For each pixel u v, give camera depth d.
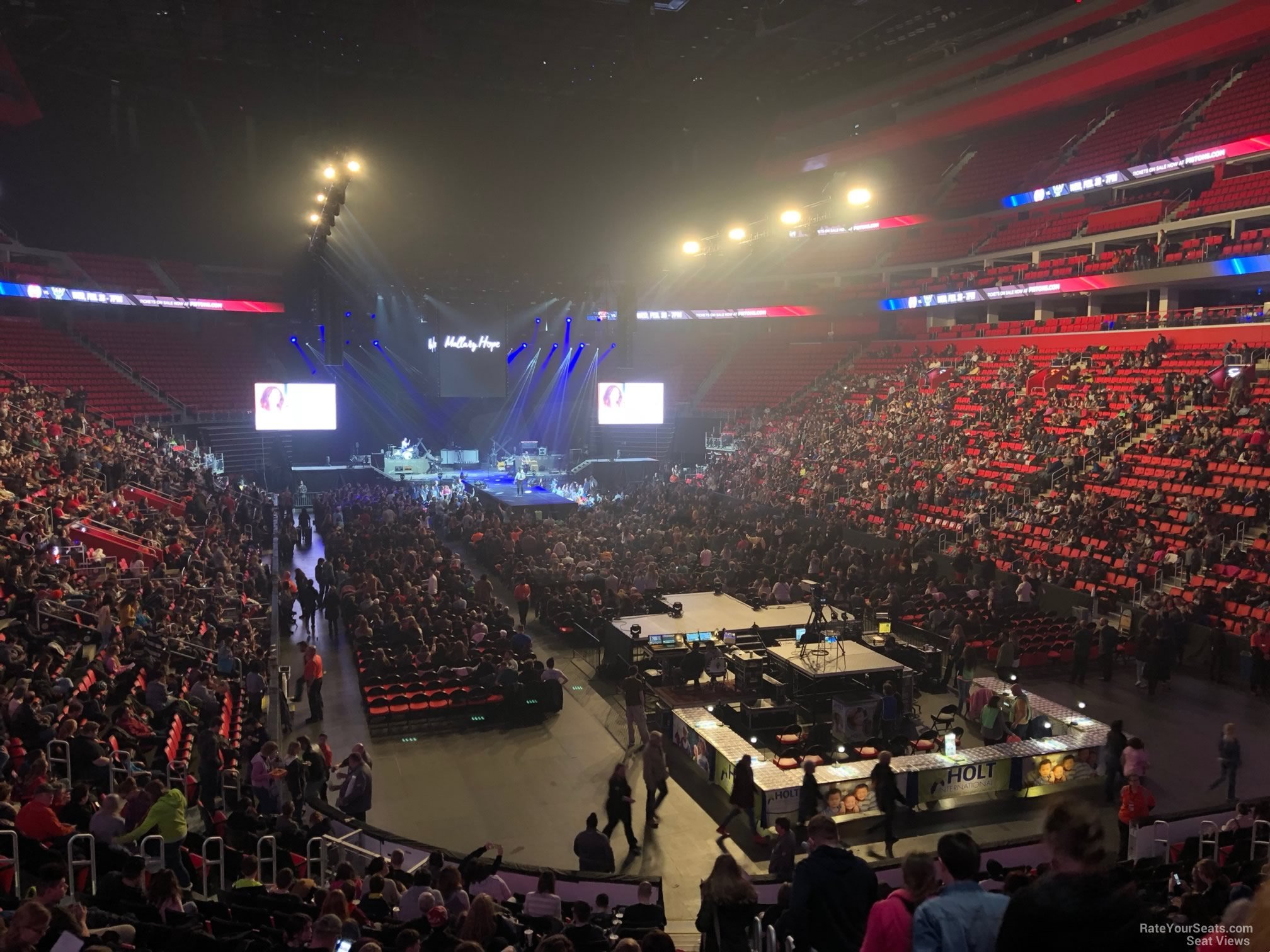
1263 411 30.42
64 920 6.79
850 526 37.44
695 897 13.98
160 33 39.44
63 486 29.88
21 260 49.56
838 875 4.95
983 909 3.72
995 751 17.39
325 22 37.16
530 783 18.06
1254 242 36.16
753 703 20.28
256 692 20.11
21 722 13.98
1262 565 25.31
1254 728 19.95
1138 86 47.75
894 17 39.66
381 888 11.09
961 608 26.00
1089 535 30.00
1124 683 23.14
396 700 21.03
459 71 43.97
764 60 45.16
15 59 41.59
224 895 10.26
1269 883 2.10
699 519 39.94
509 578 33.56
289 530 39.06
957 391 44.72
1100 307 45.12
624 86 47.09
